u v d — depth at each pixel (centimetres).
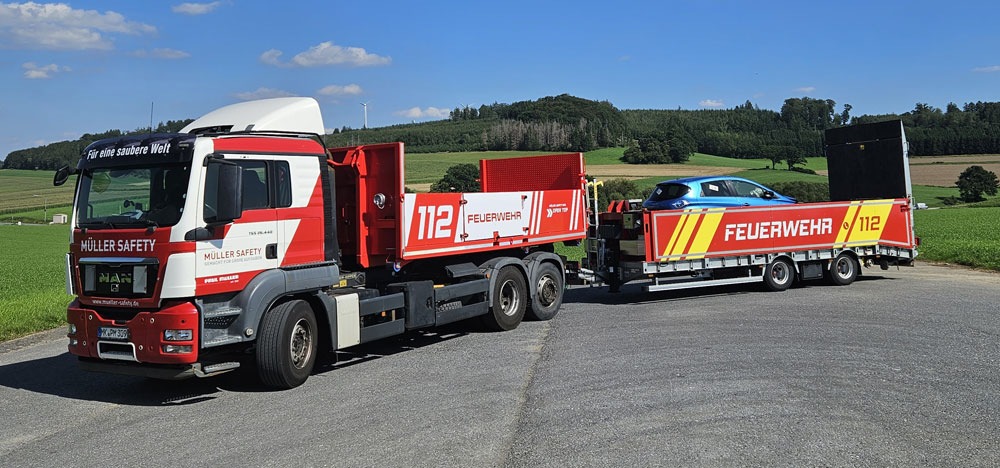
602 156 8438
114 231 757
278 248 817
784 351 867
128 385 871
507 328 1121
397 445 577
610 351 908
